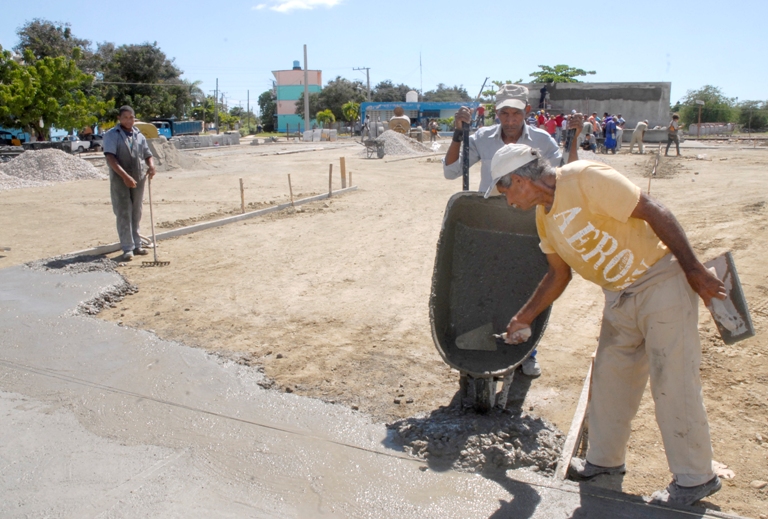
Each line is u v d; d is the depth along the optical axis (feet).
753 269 23.09
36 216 38.24
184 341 17.42
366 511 10.14
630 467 11.55
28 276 23.63
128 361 16.05
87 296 20.99
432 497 10.42
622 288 9.92
